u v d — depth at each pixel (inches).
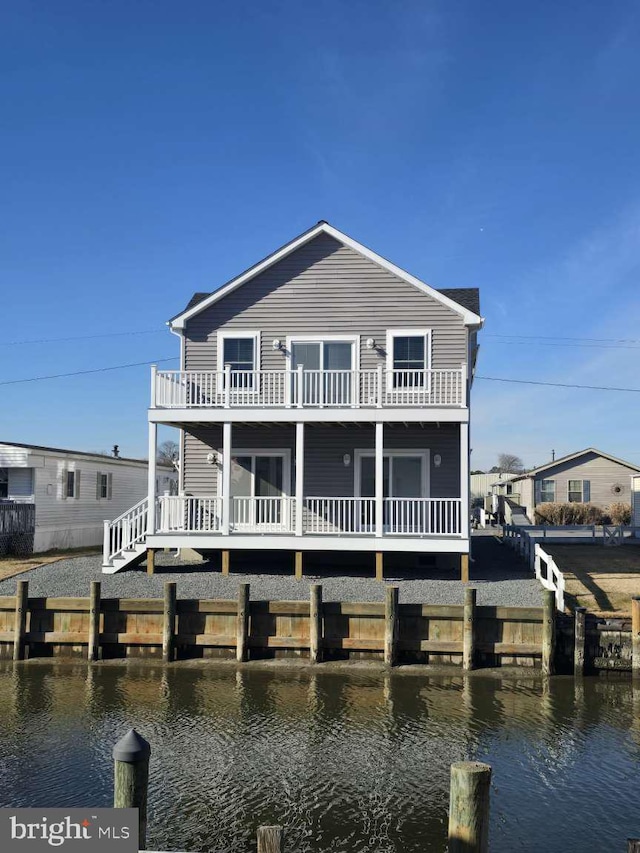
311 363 838.5
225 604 601.0
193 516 834.2
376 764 371.6
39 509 1035.9
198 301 890.1
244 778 352.5
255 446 847.1
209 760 375.2
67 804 321.4
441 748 397.4
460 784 197.8
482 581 722.2
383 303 834.8
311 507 825.5
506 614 579.5
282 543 730.8
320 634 588.7
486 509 2257.6
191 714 456.1
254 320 847.1
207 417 761.0
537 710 472.4
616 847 293.0
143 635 604.1
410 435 829.2
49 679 545.0
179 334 858.1
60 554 1025.5
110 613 609.9
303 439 783.7
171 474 1545.3
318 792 336.8
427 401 812.6
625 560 883.4
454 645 580.7
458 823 197.3
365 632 593.0
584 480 1744.6
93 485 1210.0
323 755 383.9
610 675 564.4
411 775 357.7
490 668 573.9
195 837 293.7
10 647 616.1
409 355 828.0
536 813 321.4
